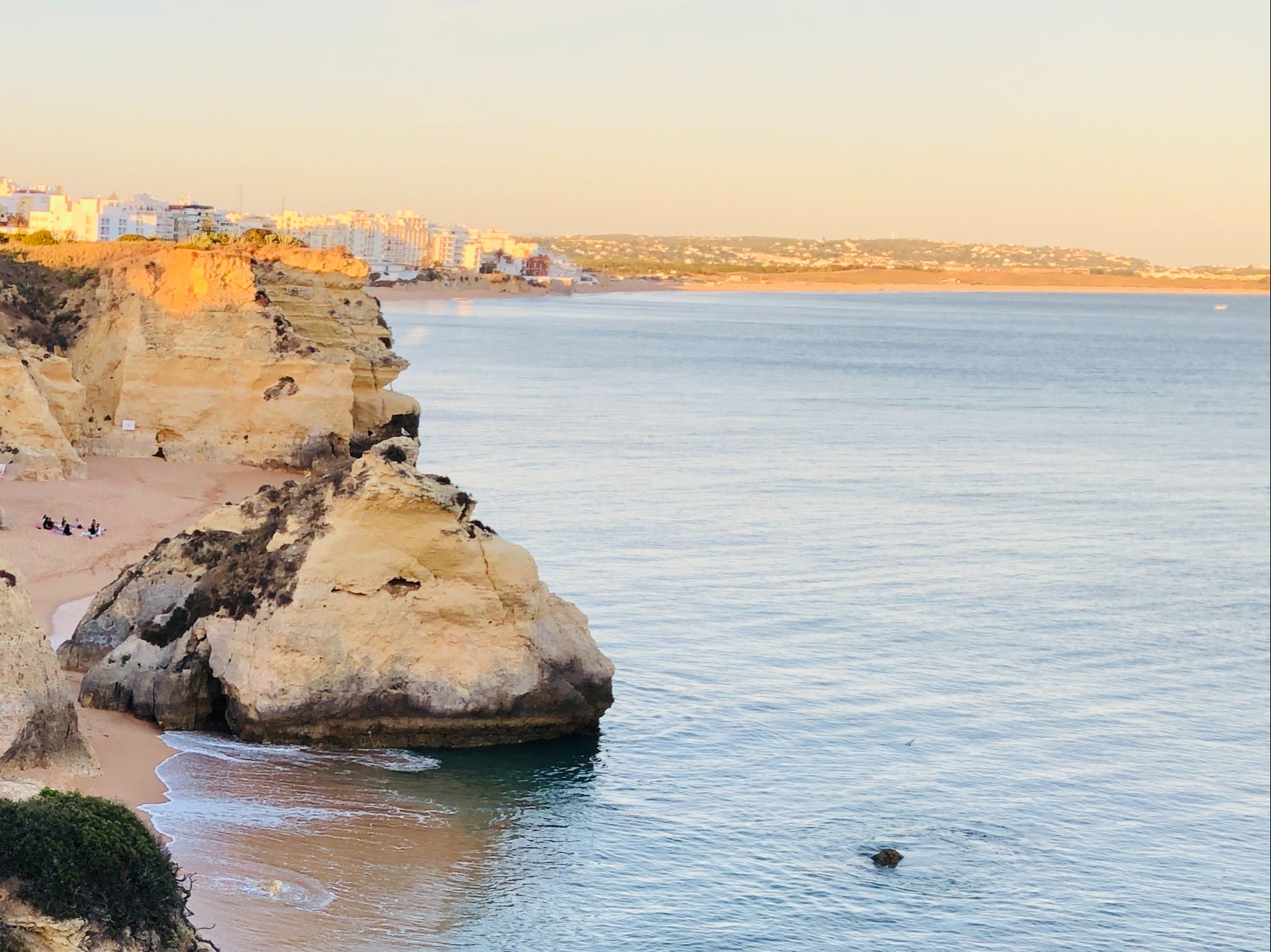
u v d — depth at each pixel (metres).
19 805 24.38
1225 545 83.81
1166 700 51.25
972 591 67.12
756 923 32.16
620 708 45.88
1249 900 35.16
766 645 54.69
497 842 35.00
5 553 56.94
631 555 69.81
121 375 84.06
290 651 39.72
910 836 37.56
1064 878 35.78
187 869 31.17
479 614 41.09
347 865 32.75
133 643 41.56
